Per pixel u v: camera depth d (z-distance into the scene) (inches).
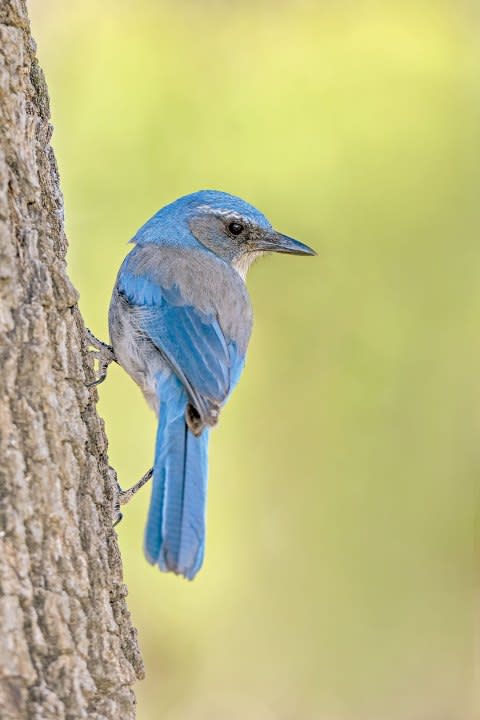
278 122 645.3
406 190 644.1
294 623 631.8
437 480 646.5
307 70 663.8
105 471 305.4
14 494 274.2
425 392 648.4
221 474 637.3
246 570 633.6
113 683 284.2
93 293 604.4
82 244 610.2
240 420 645.3
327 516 642.2
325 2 681.6
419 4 682.8
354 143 645.3
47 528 278.5
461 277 645.3
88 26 660.1
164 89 643.5
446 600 645.3
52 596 275.9
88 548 287.1
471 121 663.8
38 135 311.6
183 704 615.8
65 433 287.3
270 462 644.7
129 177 622.2
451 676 636.7
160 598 611.8
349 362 646.5
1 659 265.4
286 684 626.8
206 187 625.6
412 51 674.8
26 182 293.6
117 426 595.8
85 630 281.0
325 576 639.1
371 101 658.2
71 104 639.1
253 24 673.6
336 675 631.8
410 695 631.8
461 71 669.9
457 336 647.8
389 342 644.7
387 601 638.5
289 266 640.4
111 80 644.7
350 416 645.9
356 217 638.5
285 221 630.5
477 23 682.2
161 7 667.4
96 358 401.1
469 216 649.6
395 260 641.0
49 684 272.2
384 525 644.7
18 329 281.7
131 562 596.7
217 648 623.5
